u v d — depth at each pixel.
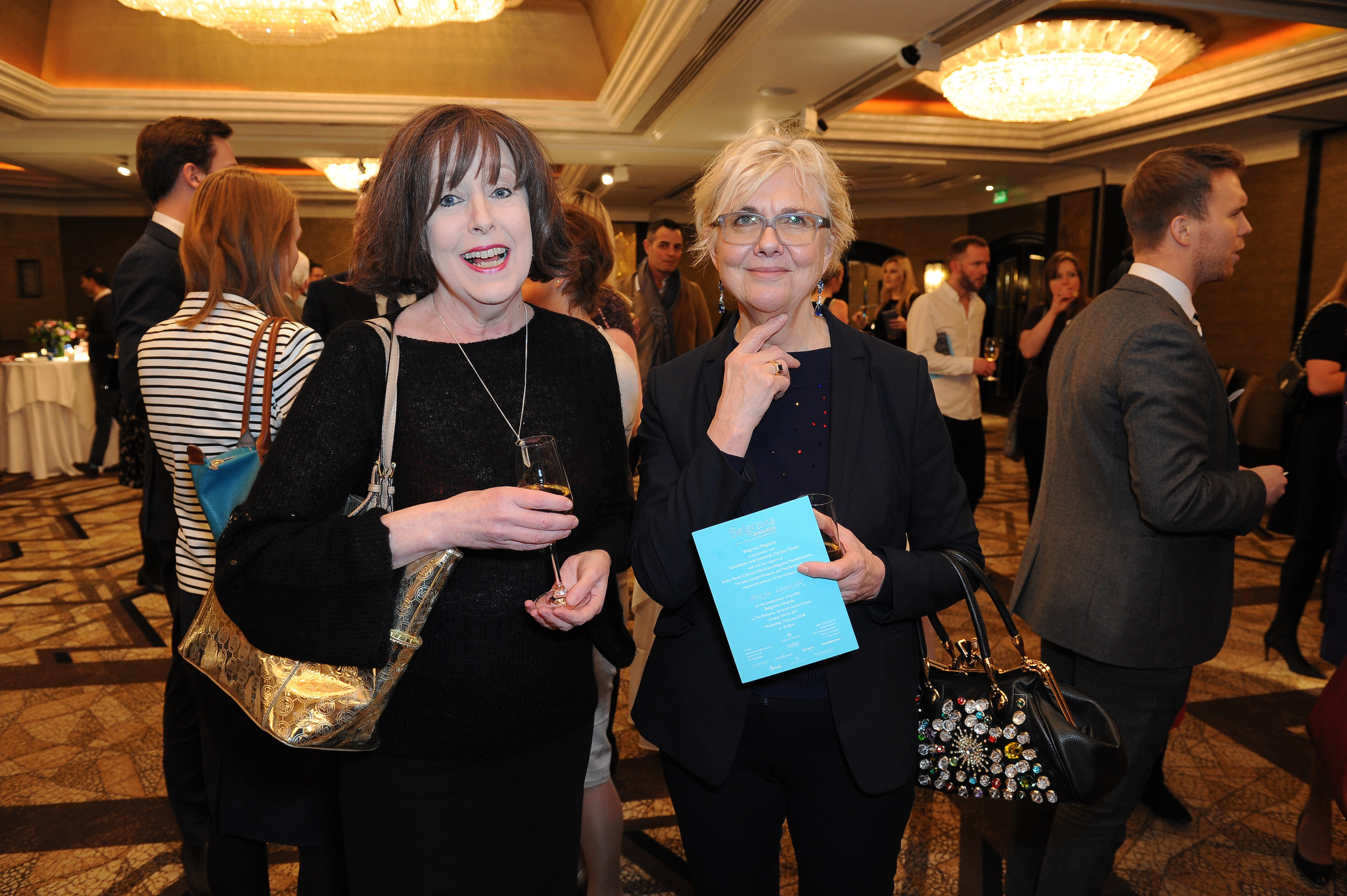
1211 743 2.87
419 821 1.16
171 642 3.80
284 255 1.78
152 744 2.88
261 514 1.06
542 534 1.04
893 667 1.30
